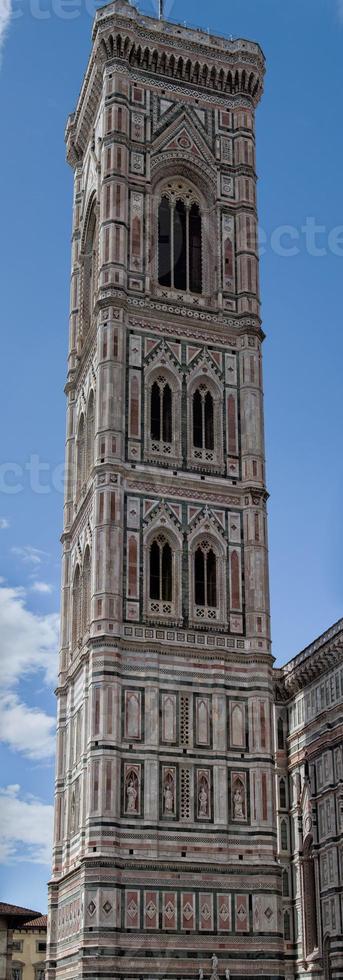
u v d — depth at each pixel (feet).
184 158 302.25
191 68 311.68
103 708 237.66
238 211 303.48
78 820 248.11
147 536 257.96
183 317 283.79
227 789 242.78
